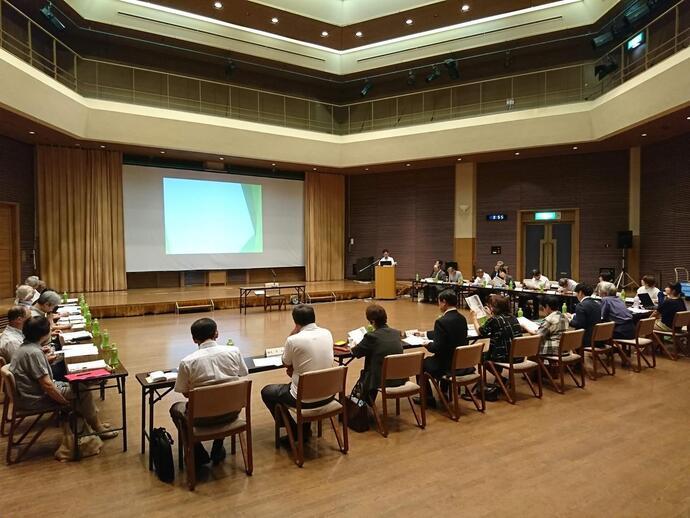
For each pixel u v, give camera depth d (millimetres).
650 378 5281
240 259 13992
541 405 4414
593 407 4340
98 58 12156
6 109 7930
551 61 12922
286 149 13062
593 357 5234
